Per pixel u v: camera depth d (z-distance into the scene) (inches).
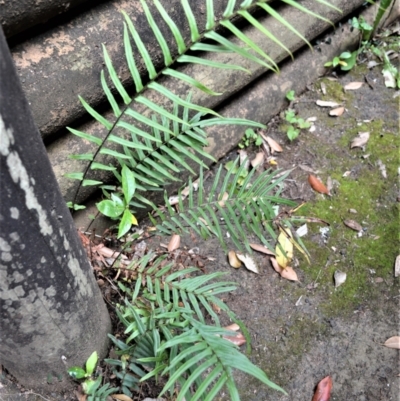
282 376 25.5
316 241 31.5
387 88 42.5
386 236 32.0
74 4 21.8
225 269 29.7
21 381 22.4
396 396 25.1
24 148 13.5
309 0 37.3
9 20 19.2
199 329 19.0
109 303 25.4
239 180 33.9
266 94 37.4
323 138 38.0
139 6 24.8
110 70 19.8
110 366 23.5
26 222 14.6
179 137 25.7
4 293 15.9
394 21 48.9
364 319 28.0
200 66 30.6
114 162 27.1
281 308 28.3
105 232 28.4
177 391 23.0
